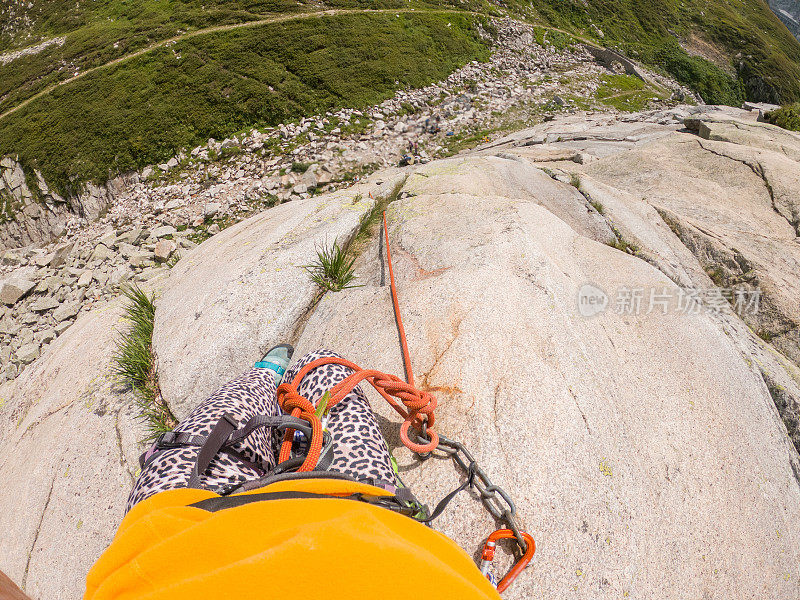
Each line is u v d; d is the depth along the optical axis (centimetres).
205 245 507
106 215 2511
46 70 3475
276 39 3172
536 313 298
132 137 2825
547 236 405
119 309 474
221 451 116
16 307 1402
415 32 3438
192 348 336
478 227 378
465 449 211
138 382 353
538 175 643
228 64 3069
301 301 355
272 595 56
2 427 419
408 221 416
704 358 375
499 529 198
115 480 309
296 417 108
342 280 361
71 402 373
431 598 61
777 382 393
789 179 729
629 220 569
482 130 2534
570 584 197
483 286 300
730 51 4834
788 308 479
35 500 326
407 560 63
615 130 1889
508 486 210
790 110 1531
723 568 261
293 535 61
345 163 2242
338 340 298
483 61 3481
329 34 3253
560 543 203
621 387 308
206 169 2517
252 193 2095
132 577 60
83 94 3102
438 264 337
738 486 302
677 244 563
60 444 343
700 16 5128
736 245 566
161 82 3039
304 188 2083
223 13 3544
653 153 877
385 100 2912
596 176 861
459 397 239
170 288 439
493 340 269
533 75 3459
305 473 90
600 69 3778
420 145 2383
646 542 233
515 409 237
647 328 375
